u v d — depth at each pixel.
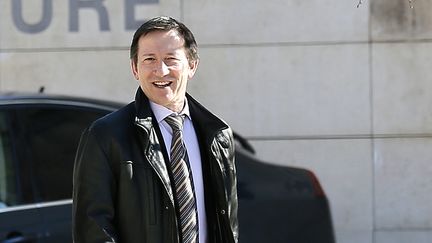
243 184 14.23
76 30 21.59
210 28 21.39
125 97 21.48
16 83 21.62
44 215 12.42
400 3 20.95
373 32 21.05
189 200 8.23
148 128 8.16
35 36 21.72
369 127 21.11
